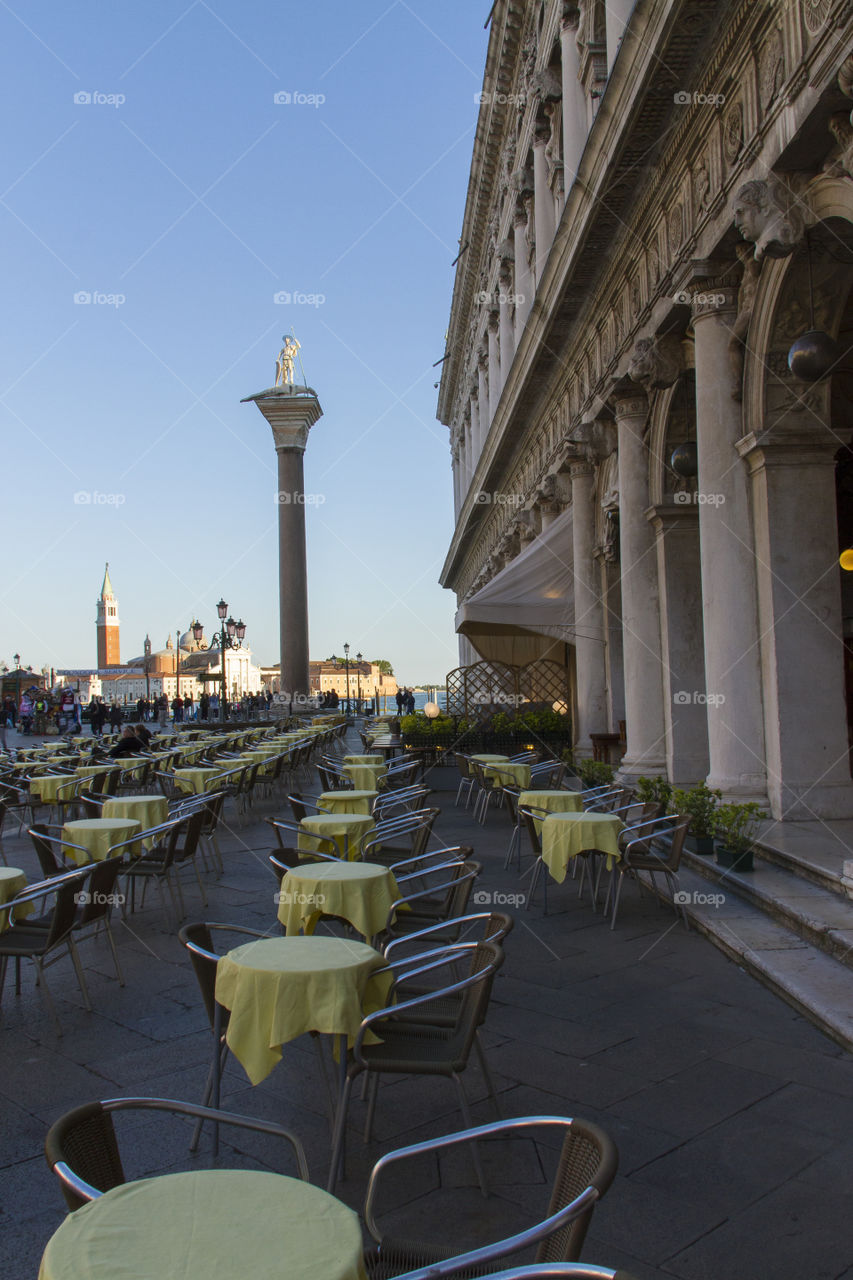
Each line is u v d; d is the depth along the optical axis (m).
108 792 15.77
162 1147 4.80
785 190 8.78
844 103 7.74
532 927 8.99
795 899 8.12
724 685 10.48
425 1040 5.01
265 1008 4.61
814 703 10.16
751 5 8.84
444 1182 4.39
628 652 14.55
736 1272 3.69
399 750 22.50
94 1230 2.56
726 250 10.42
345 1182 4.42
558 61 19.77
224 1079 5.66
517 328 25.89
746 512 10.53
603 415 16.70
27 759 21.91
